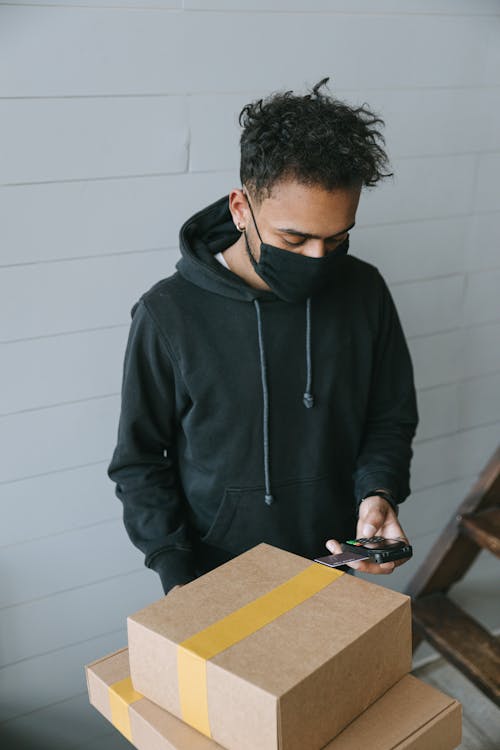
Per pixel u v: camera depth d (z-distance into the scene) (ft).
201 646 2.77
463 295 6.43
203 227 4.45
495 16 5.74
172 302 4.14
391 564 3.75
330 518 4.52
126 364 4.30
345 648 2.73
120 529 5.63
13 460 5.11
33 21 4.36
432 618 6.47
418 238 6.05
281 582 3.18
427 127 5.78
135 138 4.83
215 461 4.33
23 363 4.94
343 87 5.38
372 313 4.45
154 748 2.91
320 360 4.28
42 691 5.72
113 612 5.79
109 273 5.02
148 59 4.72
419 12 5.45
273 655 2.71
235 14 4.88
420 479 6.84
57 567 5.48
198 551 4.61
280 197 3.56
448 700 2.99
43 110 4.53
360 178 3.58
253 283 4.22
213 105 5.00
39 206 4.68
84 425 5.26
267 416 4.24
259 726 2.57
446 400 6.71
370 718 2.89
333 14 5.18
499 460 6.37
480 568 7.59
